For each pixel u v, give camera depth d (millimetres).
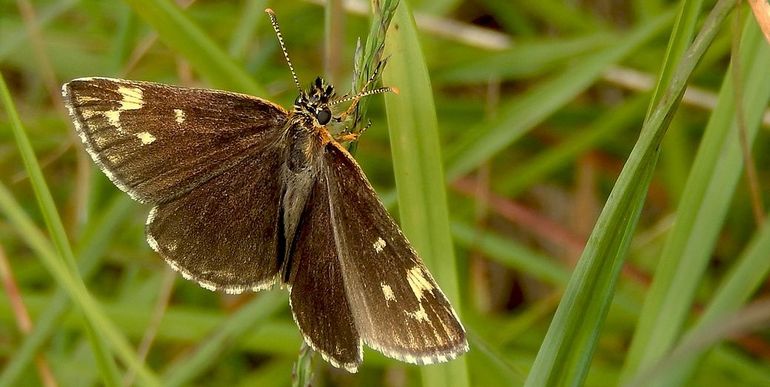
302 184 202
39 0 254
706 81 252
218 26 253
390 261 196
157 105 202
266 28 252
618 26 264
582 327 189
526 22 263
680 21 191
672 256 201
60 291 217
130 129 201
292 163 203
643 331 201
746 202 251
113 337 191
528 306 262
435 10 249
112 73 236
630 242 188
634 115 241
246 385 239
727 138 200
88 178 235
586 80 229
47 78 242
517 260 237
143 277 252
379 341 194
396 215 237
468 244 237
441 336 192
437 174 201
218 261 202
